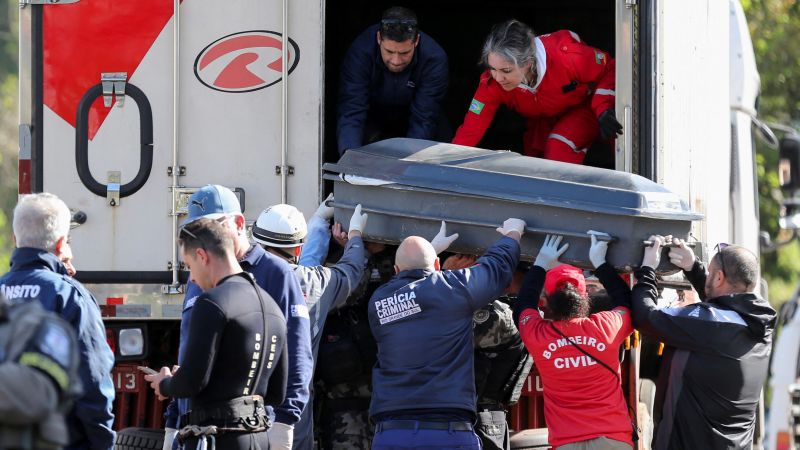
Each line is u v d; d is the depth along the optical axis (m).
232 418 17.67
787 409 30.47
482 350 22.02
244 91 23.14
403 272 20.36
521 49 23.61
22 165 23.12
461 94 33.44
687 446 20.50
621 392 20.36
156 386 18.12
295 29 23.20
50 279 18.14
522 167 20.95
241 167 23.11
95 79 23.14
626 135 23.06
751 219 35.22
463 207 20.81
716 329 20.12
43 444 12.73
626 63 23.06
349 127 25.27
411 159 21.42
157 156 23.08
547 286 20.23
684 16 24.58
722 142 28.56
